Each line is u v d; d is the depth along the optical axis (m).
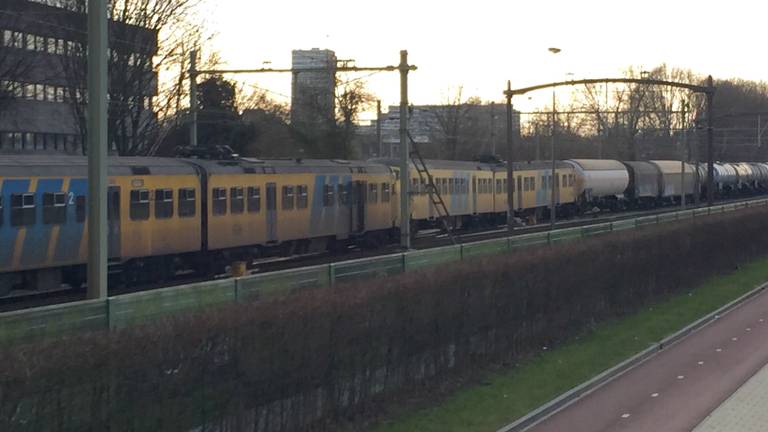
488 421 11.80
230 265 28.34
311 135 60.88
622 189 68.12
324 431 10.47
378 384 11.68
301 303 10.04
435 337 13.05
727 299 25.09
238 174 28.27
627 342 18.09
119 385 7.62
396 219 39.56
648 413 12.68
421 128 97.50
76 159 22.50
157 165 24.95
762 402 13.15
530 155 93.62
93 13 11.31
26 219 20.41
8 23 37.50
